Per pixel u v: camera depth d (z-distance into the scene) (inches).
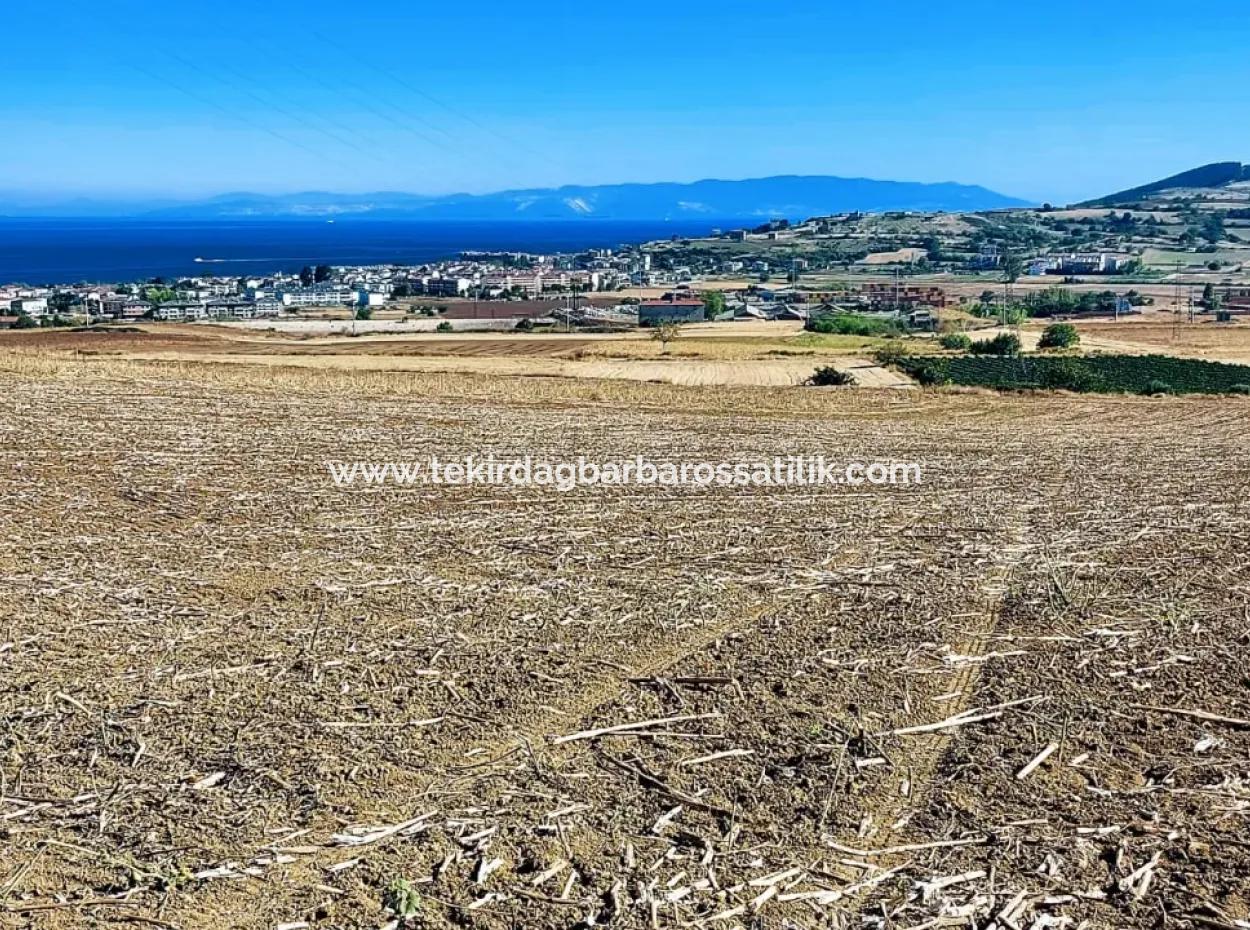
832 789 231.8
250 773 235.6
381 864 202.7
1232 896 195.3
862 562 419.5
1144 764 245.0
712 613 348.8
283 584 376.2
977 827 217.6
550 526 480.1
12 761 239.8
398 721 263.0
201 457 655.8
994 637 329.1
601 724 263.1
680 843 211.0
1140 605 362.6
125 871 200.1
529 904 191.3
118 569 390.6
